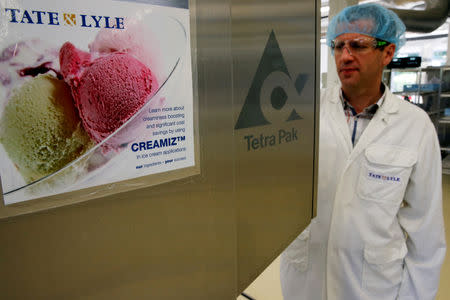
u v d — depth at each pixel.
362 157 1.17
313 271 1.30
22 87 0.27
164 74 0.36
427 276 1.14
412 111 1.16
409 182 1.15
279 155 0.65
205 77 0.42
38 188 0.29
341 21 1.14
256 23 0.54
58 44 0.28
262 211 0.61
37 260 0.30
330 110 1.29
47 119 0.28
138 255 0.37
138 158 0.35
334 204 1.21
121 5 0.32
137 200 0.36
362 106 1.23
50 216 0.30
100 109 0.32
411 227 1.15
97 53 0.31
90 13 0.30
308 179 0.77
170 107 0.38
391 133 1.14
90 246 0.33
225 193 0.48
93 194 0.32
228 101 0.46
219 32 0.43
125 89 0.33
